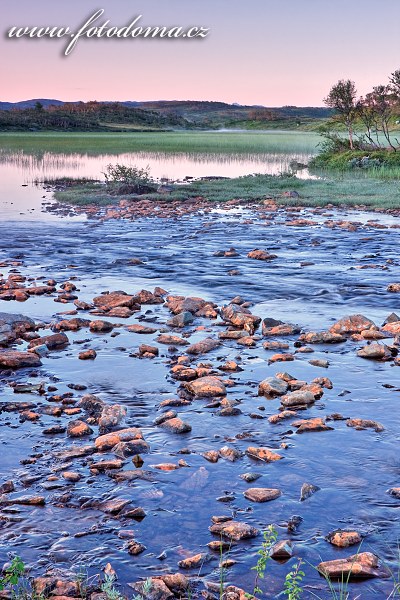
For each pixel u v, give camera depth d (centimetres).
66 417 657
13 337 905
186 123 16850
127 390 728
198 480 537
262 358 838
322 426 627
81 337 923
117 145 6756
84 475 547
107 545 454
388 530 469
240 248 1600
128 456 580
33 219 2067
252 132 12750
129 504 502
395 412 667
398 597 403
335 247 1611
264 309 1070
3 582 369
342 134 8456
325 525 477
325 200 2459
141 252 1559
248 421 648
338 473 547
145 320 1005
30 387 728
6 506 500
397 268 1367
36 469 555
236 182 3078
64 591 400
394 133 7919
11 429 629
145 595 395
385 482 532
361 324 948
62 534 466
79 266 1411
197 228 1902
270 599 402
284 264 1414
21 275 1321
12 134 10238
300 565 434
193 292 1184
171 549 451
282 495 515
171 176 3562
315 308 1076
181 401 688
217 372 777
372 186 2945
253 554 445
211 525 476
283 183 2992
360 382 753
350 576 422
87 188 2862
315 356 845
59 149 5984
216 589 407
